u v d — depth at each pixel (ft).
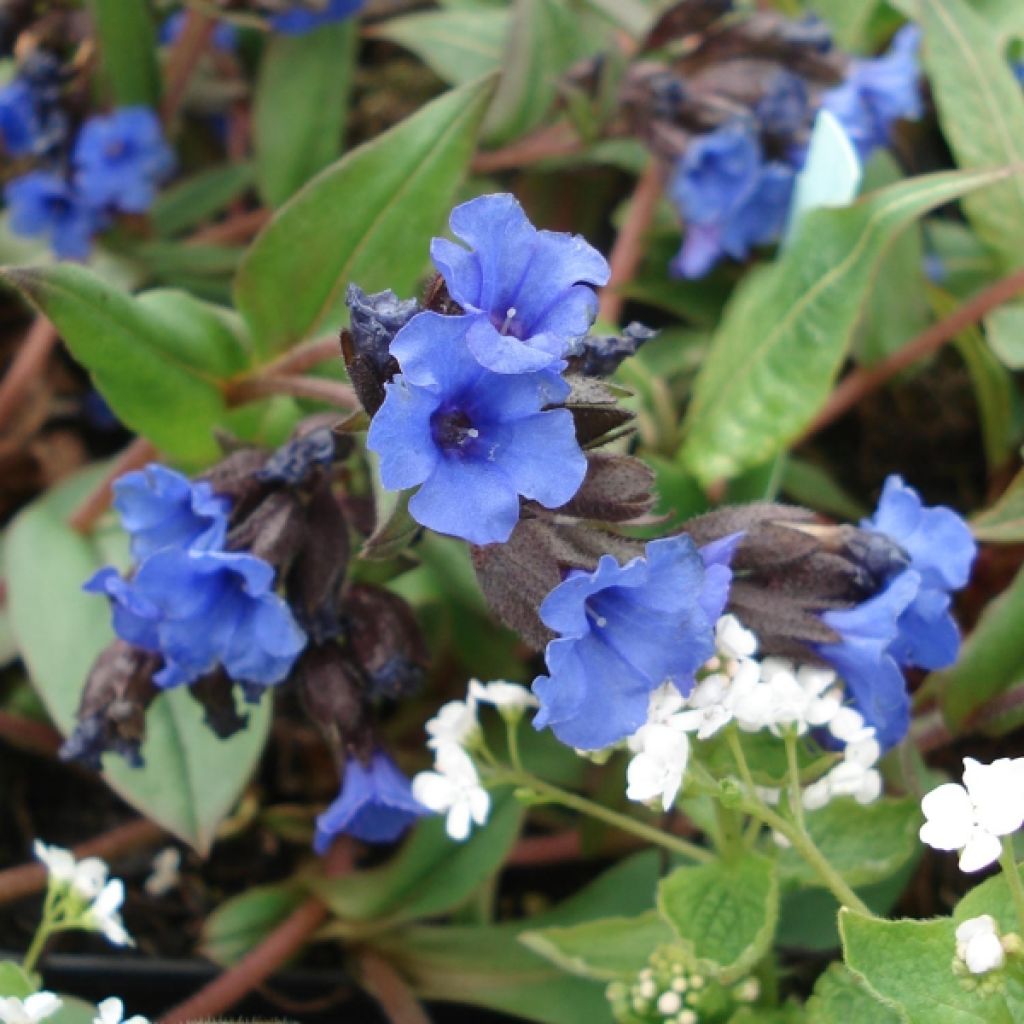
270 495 0.47
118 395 0.52
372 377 0.40
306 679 0.48
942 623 0.44
